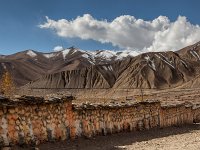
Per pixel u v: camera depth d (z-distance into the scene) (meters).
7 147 13.66
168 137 22.94
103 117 20.94
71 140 17.78
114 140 19.78
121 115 22.84
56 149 15.55
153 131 25.36
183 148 17.20
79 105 18.91
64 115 17.66
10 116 14.20
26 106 15.11
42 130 16.05
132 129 23.95
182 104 33.12
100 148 16.95
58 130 17.12
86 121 19.36
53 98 16.80
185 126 31.83
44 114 16.25
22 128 14.77
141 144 18.98
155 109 27.36
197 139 21.64
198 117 37.44
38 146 15.32
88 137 19.05
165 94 84.06
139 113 25.06
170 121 30.20
